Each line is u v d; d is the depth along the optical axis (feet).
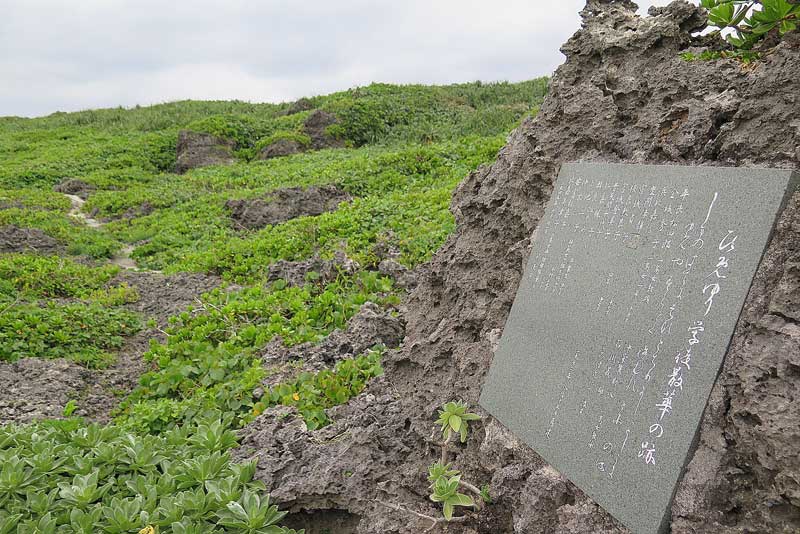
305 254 35.83
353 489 13.00
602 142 14.10
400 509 12.17
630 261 10.62
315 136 75.87
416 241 31.04
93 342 26.66
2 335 24.77
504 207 15.94
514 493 10.89
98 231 48.96
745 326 8.65
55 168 69.72
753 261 8.64
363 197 48.21
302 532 12.39
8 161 75.20
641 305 9.98
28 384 22.06
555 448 10.47
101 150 77.15
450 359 15.06
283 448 14.53
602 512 9.31
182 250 43.27
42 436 15.24
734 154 11.02
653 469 8.66
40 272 34.22
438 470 11.29
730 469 8.30
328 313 24.57
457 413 11.64
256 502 12.16
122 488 13.39
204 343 23.71
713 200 9.60
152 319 29.43
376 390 16.51
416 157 54.29
